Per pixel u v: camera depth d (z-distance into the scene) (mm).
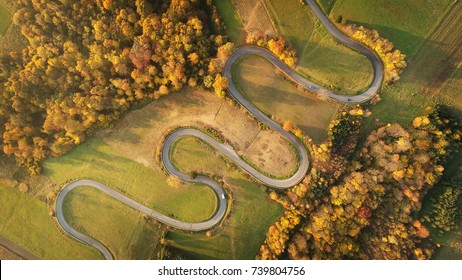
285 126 75812
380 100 76062
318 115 78062
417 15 72875
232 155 80250
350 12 74062
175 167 81375
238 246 81188
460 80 74312
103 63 77875
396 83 75500
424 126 74375
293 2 75625
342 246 76438
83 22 80875
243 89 79125
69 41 80125
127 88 77438
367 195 75750
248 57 78562
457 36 72938
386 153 75250
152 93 79938
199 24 72438
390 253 76500
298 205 76062
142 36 74688
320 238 76250
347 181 75500
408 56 74375
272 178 79062
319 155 75938
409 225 77688
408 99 75938
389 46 72750
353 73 76375
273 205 79500
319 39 76312
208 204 81188
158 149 81000
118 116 81188
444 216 77125
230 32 78438
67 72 81125
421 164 74688
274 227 77875
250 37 76438
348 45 75750
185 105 80938
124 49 77250
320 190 76188
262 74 78750
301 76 78000
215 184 81125
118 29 78125
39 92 81438
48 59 81125
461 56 73500
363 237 79062
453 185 76312
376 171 75188
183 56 75312
